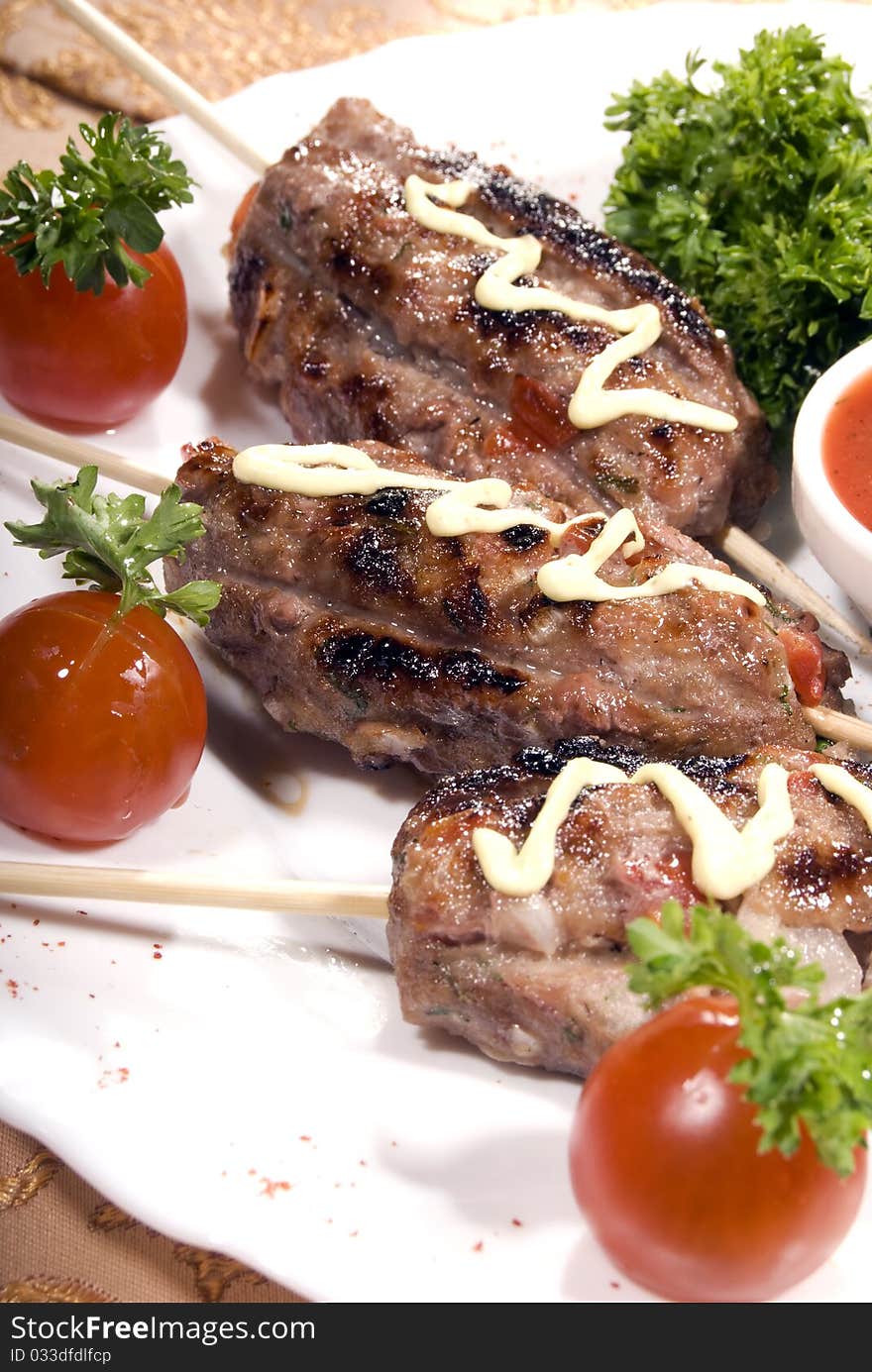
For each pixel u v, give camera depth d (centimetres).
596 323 32
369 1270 25
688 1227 23
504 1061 27
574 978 25
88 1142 25
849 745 30
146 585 31
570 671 28
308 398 33
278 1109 26
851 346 34
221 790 30
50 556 29
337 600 29
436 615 29
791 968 23
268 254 34
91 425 35
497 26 39
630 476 31
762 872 25
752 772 27
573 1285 25
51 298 33
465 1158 26
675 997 25
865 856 26
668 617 28
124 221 32
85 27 36
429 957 26
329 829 30
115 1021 27
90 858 29
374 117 35
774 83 34
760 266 34
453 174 34
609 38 39
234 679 32
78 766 28
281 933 28
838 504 30
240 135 36
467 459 32
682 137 35
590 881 26
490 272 32
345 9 43
